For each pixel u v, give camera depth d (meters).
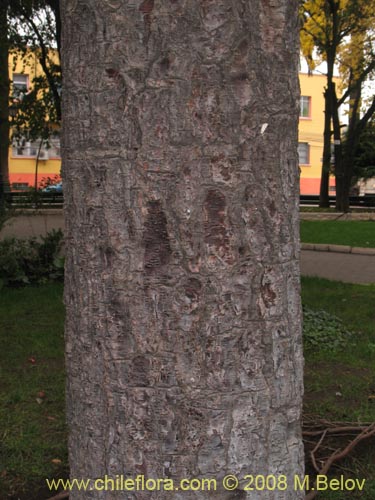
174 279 1.80
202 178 1.77
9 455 3.36
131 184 1.79
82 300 1.90
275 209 1.86
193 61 1.74
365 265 10.52
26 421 3.78
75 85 1.85
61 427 3.71
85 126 1.84
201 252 1.79
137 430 1.86
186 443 1.84
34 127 17.17
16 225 14.70
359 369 4.80
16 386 4.34
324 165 25.61
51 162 41.28
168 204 1.78
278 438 1.92
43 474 3.18
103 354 1.87
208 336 1.81
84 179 1.85
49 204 12.25
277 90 1.84
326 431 3.59
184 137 1.76
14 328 5.78
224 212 1.79
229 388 1.84
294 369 1.95
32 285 7.89
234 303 1.82
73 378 1.96
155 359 1.83
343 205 23.97
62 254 8.77
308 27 22.58
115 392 1.87
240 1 1.77
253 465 1.89
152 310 1.81
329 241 13.16
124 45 1.76
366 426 3.70
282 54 1.85
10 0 13.12
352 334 5.66
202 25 1.74
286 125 1.88
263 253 1.85
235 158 1.79
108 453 1.90
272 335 1.88
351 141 23.78
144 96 1.76
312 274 9.52
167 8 1.73
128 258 1.81
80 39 1.83
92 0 1.79
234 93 1.77
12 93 17.38
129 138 1.78
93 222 1.85
